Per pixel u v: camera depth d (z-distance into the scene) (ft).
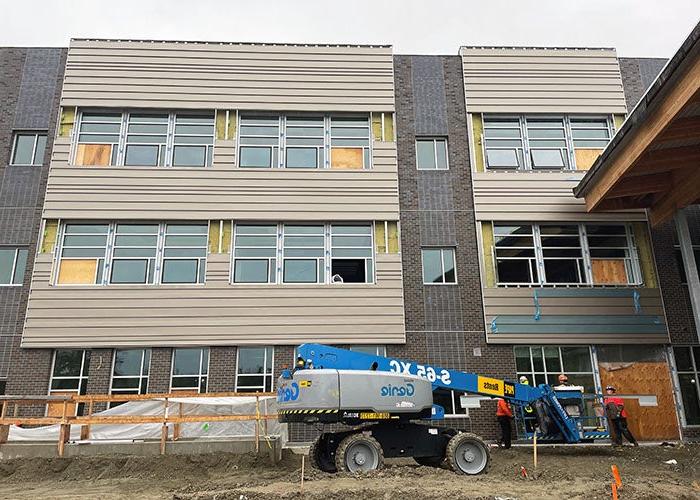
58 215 62.08
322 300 61.46
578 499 32.32
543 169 68.28
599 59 71.87
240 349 60.23
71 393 58.08
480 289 63.67
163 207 63.10
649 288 64.64
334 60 69.10
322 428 52.65
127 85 66.28
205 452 43.75
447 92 70.03
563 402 49.29
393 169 66.33
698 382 62.80
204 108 66.39
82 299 59.88
